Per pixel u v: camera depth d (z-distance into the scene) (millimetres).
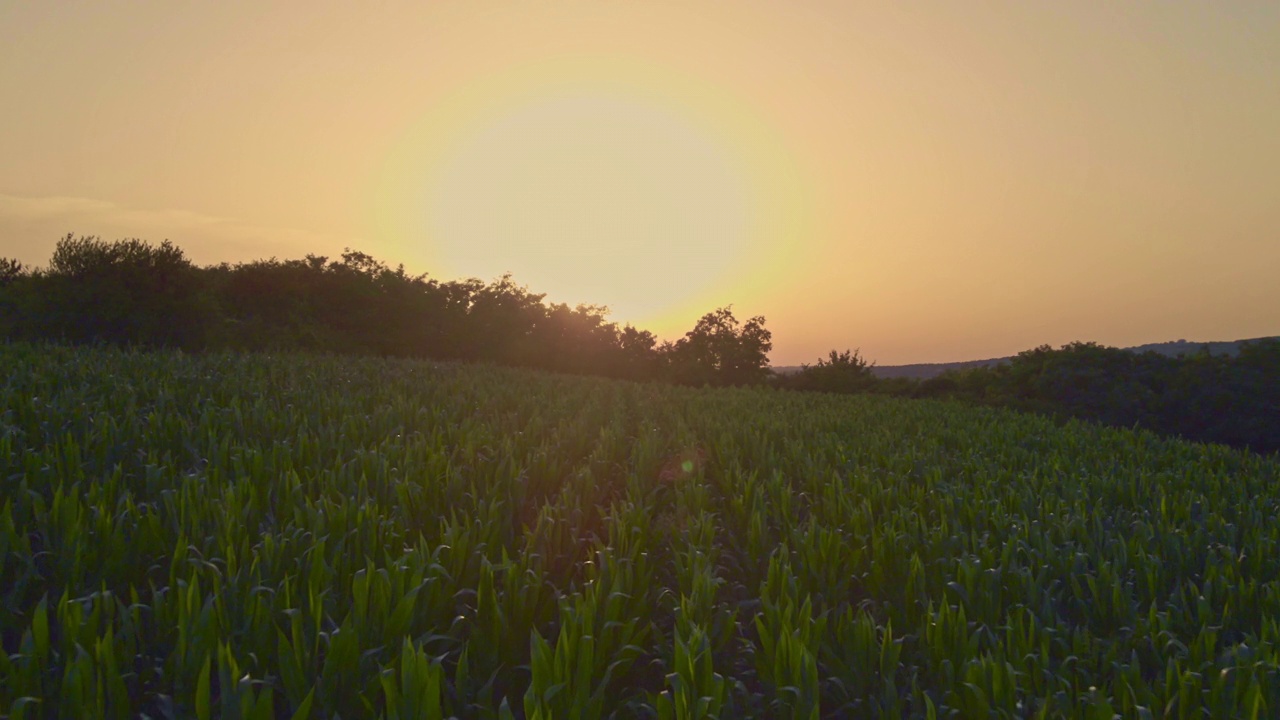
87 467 8258
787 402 25312
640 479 10125
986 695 4863
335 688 4512
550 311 55344
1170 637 5840
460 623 5711
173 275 32156
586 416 15633
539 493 9852
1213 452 19062
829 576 7160
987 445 16922
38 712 4141
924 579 6840
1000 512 9453
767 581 6660
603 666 5266
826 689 5527
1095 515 9250
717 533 9141
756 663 5500
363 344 46562
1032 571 7738
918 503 9914
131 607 4887
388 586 5266
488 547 6973
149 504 6945
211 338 32625
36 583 5812
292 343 37938
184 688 4387
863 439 15953
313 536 6148
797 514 9805
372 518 6629
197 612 4676
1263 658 5277
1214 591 7320
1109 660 5496
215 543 6195
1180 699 4805
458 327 50625
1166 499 11844
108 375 14578
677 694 4441
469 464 9805
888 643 5355
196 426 10680
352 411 13344
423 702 4023
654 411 19562
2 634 5301
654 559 7527
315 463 9078
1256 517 10266
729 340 59469
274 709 4910
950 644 5648
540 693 4465
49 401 11773
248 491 7371
